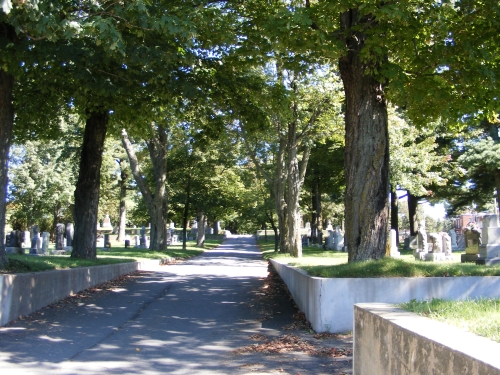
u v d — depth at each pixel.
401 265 10.34
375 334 4.86
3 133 11.62
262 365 7.35
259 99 16.33
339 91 25.28
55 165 44.12
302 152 35.81
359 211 11.83
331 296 9.41
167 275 20.31
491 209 52.53
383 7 10.23
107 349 8.34
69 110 19.45
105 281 16.80
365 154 11.87
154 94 15.56
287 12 11.19
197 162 38.66
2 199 11.49
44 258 15.95
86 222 18.12
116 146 47.69
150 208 34.09
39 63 12.75
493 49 12.96
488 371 2.88
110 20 10.15
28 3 9.28
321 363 7.41
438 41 12.52
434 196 41.25
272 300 13.71
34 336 9.06
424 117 13.63
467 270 10.55
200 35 14.42
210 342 8.92
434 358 3.56
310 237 53.62
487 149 31.80
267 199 42.97
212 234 87.81
